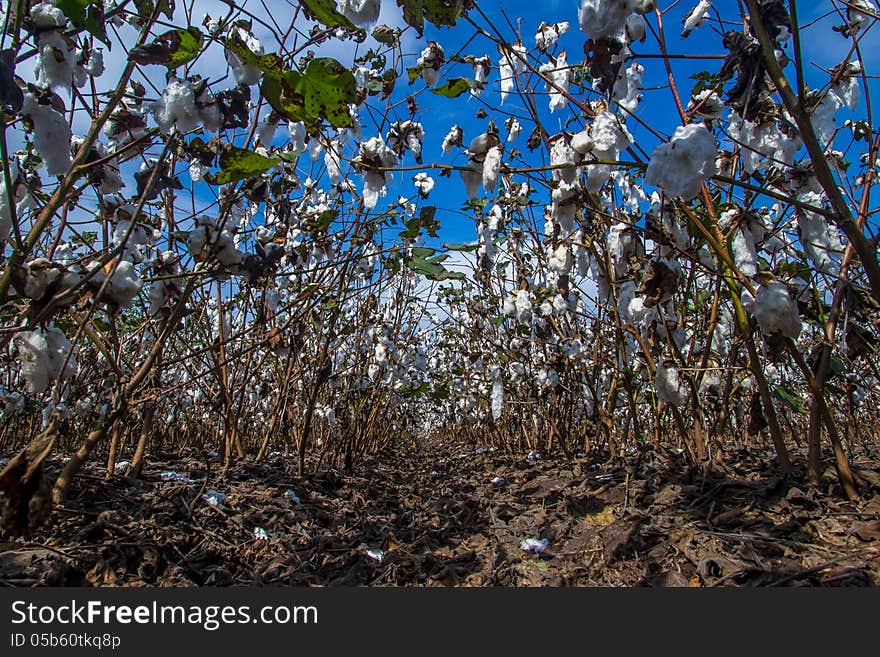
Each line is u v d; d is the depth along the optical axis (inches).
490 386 195.6
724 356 103.3
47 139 46.4
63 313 52.1
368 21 52.5
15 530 41.8
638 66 81.4
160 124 49.4
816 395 71.7
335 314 121.4
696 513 76.6
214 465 124.0
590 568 68.8
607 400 136.3
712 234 71.1
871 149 69.8
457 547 85.2
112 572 61.0
